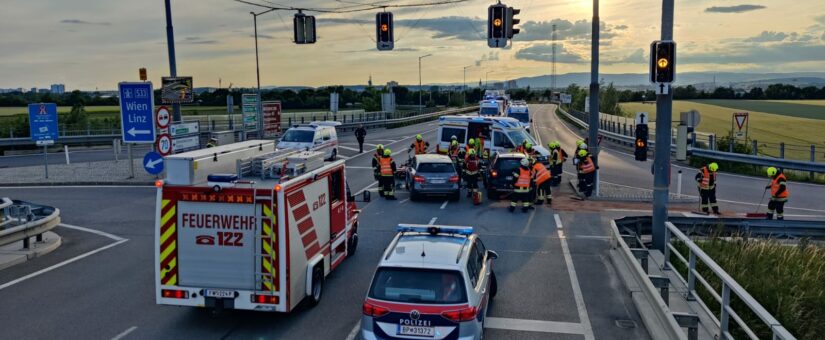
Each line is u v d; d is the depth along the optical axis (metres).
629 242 14.94
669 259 13.55
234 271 9.75
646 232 16.55
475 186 22.95
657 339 9.40
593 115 24.95
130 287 12.45
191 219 9.78
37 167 31.70
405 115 80.12
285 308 9.69
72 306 11.29
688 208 21.41
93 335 9.89
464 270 8.48
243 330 10.11
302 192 10.47
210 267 9.80
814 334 10.20
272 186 9.82
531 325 10.36
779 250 13.69
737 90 153.62
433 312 8.10
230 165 10.94
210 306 9.79
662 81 14.29
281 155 11.49
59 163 34.03
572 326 10.32
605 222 18.83
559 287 12.42
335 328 10.20
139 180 26.56
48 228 15.55
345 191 13.18
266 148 12.41
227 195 9.63
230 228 9.70
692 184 27.28
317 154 11.70
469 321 8.17
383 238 16.53
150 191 24.64
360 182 26.61
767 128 64.12
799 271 12.49
